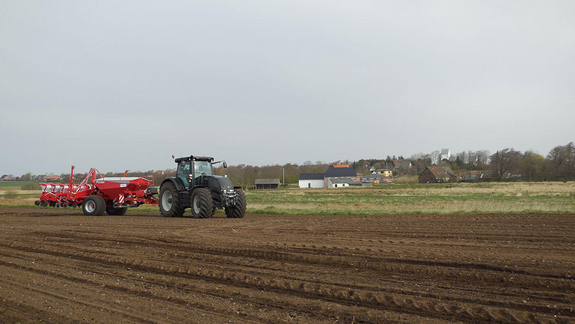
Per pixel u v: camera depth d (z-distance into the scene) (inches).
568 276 233.0
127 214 804.0
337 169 4227.4
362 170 6250.0
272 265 278.7
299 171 4911.4
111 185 759.1
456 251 314.3
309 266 274.2
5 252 350.9
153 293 226.4
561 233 420.2
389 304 198.8
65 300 216.7
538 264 260.7
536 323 171.6
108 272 274.7
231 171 3427.7
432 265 267.7
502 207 754.2
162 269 277.7
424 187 2677.2
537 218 577.3
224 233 435.2
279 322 181.0
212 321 183.3
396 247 333.4
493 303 195.5
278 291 223.9
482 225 497.0
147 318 188.5
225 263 287.7
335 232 445.1
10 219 657.0
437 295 208.4
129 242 380.5
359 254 302.2
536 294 205.9
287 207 890.7
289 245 340.8
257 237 401.1
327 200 1362.0
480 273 244.5
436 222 540.7
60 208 993.5
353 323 177.9
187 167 669.9
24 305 209.2
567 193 1565.0
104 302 212.8
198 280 249.1
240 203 648.4
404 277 243.1
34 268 289.6
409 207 878.4
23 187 1972.2
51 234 442.0
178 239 383.9
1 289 237.8
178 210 679.7
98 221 592.1
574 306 188.1
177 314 193.2
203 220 593.9
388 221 565.6
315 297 212.4
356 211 761.6
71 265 297.0
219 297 217.3
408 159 6107.3
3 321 187.6
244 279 246.7
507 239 385.4
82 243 382.9
